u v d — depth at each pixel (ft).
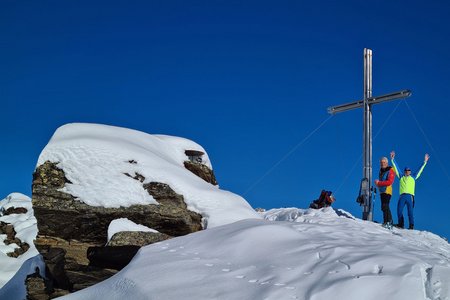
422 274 20.29
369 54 47.57
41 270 33.01
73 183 31.30
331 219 38.81
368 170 45.88
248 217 32.99
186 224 31.50
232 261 24.17
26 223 61.67
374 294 18.90
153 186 32.07
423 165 42.98
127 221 30.91
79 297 24.31
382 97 45.55
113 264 30.27
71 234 31.22
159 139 40.60
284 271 21.85
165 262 24.80
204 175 41.42
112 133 35.37
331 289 19.39
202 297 20.47
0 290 35.45
